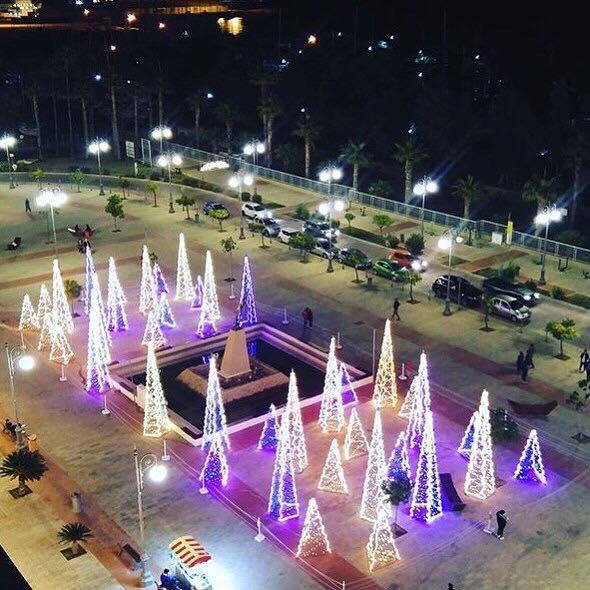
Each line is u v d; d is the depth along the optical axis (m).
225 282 72.12
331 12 198.12
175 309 66.69
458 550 38.56
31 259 78.31
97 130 138.62
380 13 186.62
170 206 93.38
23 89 129.00
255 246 81.62
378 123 124.12
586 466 44.94
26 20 198.00
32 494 42.78
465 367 56.34
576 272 74.25
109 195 101.19
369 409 51.03
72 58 132.50
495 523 40.28
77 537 38.03
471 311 65.75
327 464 43.09
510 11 154.50
